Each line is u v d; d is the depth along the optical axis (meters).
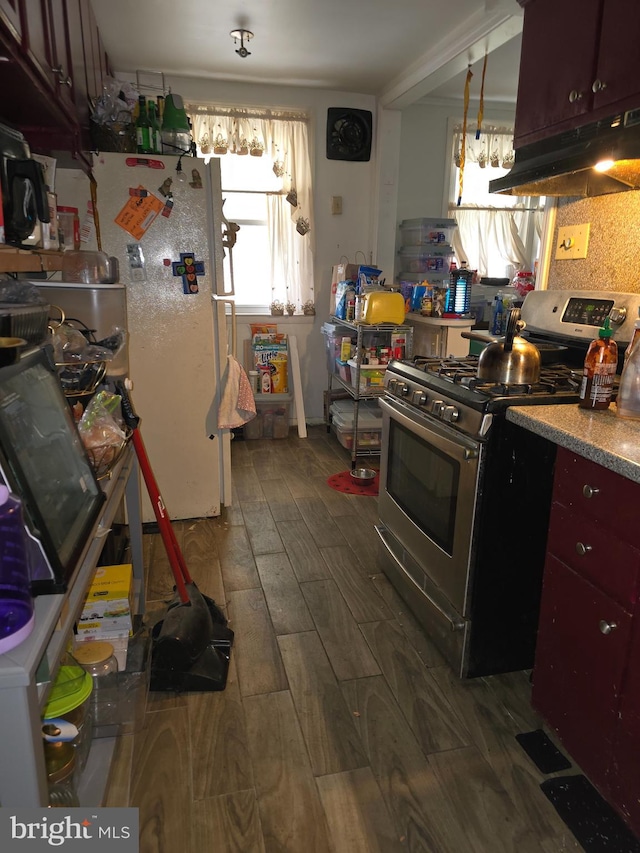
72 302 1.95
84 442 1.36
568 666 1.41
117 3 2.73
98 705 1.54
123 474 1.60
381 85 3.98
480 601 1.73
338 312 4.05
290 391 4.54
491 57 3.43
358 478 3.42
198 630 1.79
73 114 1.95
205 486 2.92
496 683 1.81
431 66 3.38
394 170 4.28
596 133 1.60
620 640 1.22
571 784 1.45
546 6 1.87
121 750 1.51
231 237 2.87
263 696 1.74
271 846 1.27
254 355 4.26
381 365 3.57
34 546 0.82
